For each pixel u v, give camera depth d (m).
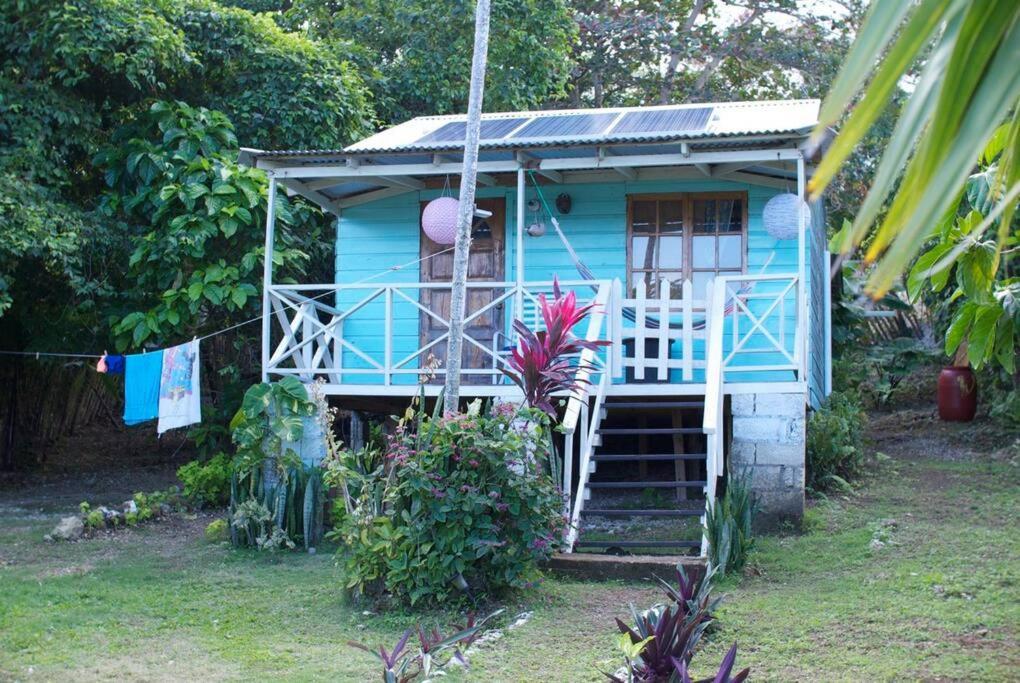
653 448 11.11
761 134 8.47
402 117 14.84
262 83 12.51
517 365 7.30
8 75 11.20
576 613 6.50
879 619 6.16
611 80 20.08
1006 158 2.47
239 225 11.21
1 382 12.96
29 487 12.21
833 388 14.21
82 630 6.42
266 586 7.47
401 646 4.40
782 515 8.64
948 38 1.63
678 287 10.41
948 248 4.16
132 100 12.25
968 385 12.76
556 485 7.21
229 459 10.61
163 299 11.13
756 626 6.11
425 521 6.60
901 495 9.45
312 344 11.26
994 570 6.95
